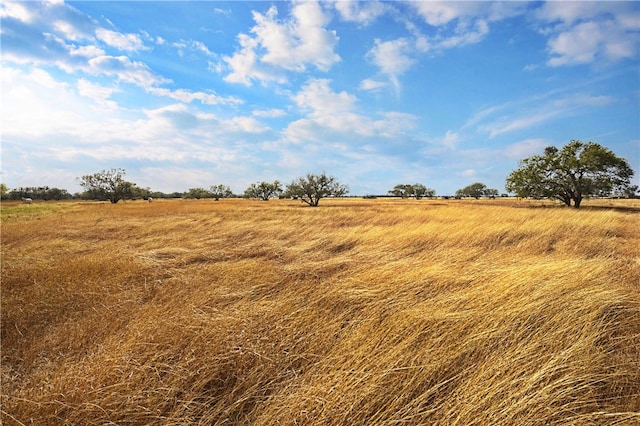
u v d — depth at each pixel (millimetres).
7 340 3428
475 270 5605
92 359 2889
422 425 2107
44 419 2205
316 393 2391
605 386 2463
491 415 2115
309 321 3693
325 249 8656
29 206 36156
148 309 4125
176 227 13227
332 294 4555
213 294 4703
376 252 7727
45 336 3473
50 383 2551
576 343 2885
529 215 13297
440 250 7691
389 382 2508
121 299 4535
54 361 2998
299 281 5398
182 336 3260
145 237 10891
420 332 3232
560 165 25609
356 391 2357
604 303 3613
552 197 28359
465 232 9586
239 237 10773
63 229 12414
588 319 3309
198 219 16484
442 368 2668
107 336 3408
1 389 2584
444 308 3863
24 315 3990
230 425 2250
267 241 9852
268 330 3463
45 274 5590
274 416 2217
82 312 4164
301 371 2818
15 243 9562
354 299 4344
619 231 9891
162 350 3002
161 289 5000
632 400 2303
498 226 10430
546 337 3051
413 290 4629
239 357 2873
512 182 28922
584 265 5285
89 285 4996
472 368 2678
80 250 8344
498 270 5332
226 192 89125
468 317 3545
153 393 2439
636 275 5102
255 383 2600
